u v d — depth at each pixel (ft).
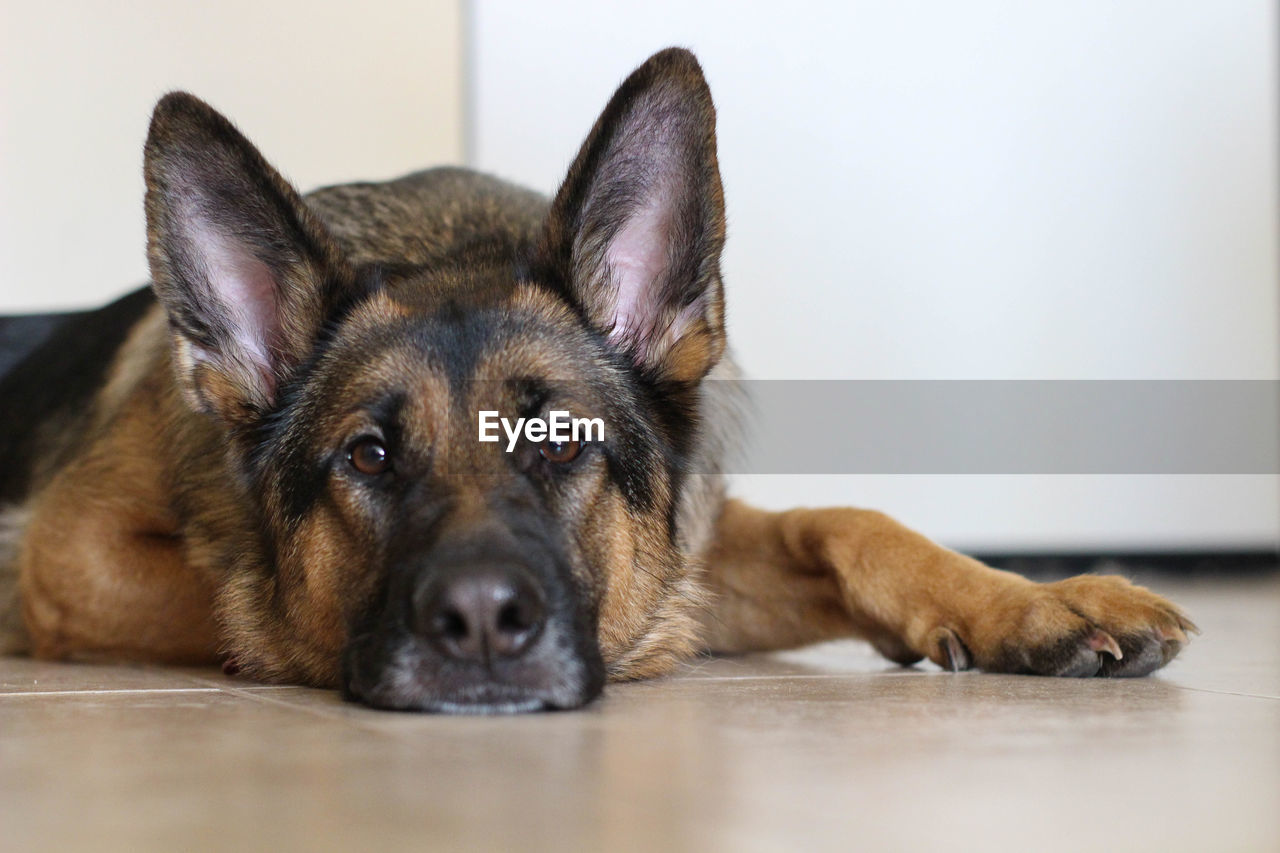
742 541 2.83
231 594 2.51
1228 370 5.62
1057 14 5.37
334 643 2.31
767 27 5.25
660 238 2.45
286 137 5.53
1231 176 5.56
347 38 5.55
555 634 2.12
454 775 1.67
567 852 1.37
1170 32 5.47
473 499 2.18
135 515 2.74
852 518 2.71
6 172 5.30
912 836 1.46
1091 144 5.44
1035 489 5.50
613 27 5.40
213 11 5.46
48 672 2.61
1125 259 5.50
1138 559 5.61
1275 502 5.73
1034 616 2.41
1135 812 1.55
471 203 2.87
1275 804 1.57
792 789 1.61
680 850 1.38
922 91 5.33
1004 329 5.43
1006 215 5.40
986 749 1.79
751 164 5.26
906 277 5.36
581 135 5.46
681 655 2.53
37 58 5.31
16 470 3.29
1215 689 2.24
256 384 2.45
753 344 5.30
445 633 2.08
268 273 2.42
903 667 2.65
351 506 2.27
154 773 1.69
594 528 2.31
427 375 2.27
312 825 1.50
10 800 1.58
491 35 5.44
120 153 5.41
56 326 3.66
